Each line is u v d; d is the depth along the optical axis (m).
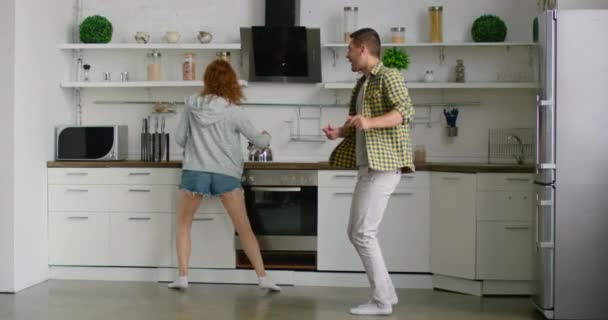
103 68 5.80
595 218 4.11
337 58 5.63
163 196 5.16
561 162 4.11
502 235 4.78
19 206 4.85
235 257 5.12
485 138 5.57
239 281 5.14
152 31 5.76
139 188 5.18
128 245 5.20
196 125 4.83
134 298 4.63
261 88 5.68
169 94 5.77
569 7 4.60
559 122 4.09
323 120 5.66
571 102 4.09
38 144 5.12
